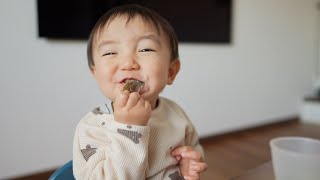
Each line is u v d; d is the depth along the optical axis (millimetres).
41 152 1410
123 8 432
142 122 359
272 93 2420
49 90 1401
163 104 491
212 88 2047
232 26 2086
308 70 2666
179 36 1807
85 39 1444
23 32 1310
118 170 339
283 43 2430
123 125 353
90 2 1432
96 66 424
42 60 1369
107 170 343
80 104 1495
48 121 1414
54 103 1422
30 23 1323
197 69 1955
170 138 445
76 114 1488
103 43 405
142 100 363
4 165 1326
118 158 341
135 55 390
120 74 389
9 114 1314
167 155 428
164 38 424
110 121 395
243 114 2244
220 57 2061
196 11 1868
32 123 1373
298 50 2553
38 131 1393
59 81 1426
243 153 1752
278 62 2420
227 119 2152
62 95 1439
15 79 1312
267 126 2410
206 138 2037
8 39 1278
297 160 346
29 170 1388
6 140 1319
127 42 392
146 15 417
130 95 360
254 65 2264
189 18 1840
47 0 1317
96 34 429
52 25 1343
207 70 2006
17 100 1326
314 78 2730
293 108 2604
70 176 495
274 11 2322
